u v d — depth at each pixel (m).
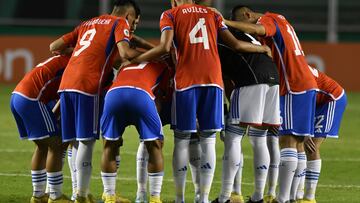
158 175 19.91
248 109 20.36
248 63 20.45
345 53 58.34
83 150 20.16
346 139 36.91
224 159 20.67
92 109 20.06
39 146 20.98
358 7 64.94
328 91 22.36
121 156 30.91
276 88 20.70
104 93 20.58
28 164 29.00
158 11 64.00
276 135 21.66
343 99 22.55
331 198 23.52
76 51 20.47
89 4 64.06
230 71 20.66
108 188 20.00
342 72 58.38
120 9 21.34
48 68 20.94
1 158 30.28
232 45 20.20
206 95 19.73
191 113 19.69
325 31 63.38
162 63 20.36
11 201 22.23
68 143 21.19
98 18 20.94
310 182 21.97
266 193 23.23
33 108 20.58
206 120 19.83
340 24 64.94
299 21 65.06
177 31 19.95
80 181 20.20
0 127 39.03
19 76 58.47
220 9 60.16
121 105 19.47
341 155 32.25
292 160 20.86
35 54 58.34
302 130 20.89
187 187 24.92
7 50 58.53
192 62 19.75
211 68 19.77
